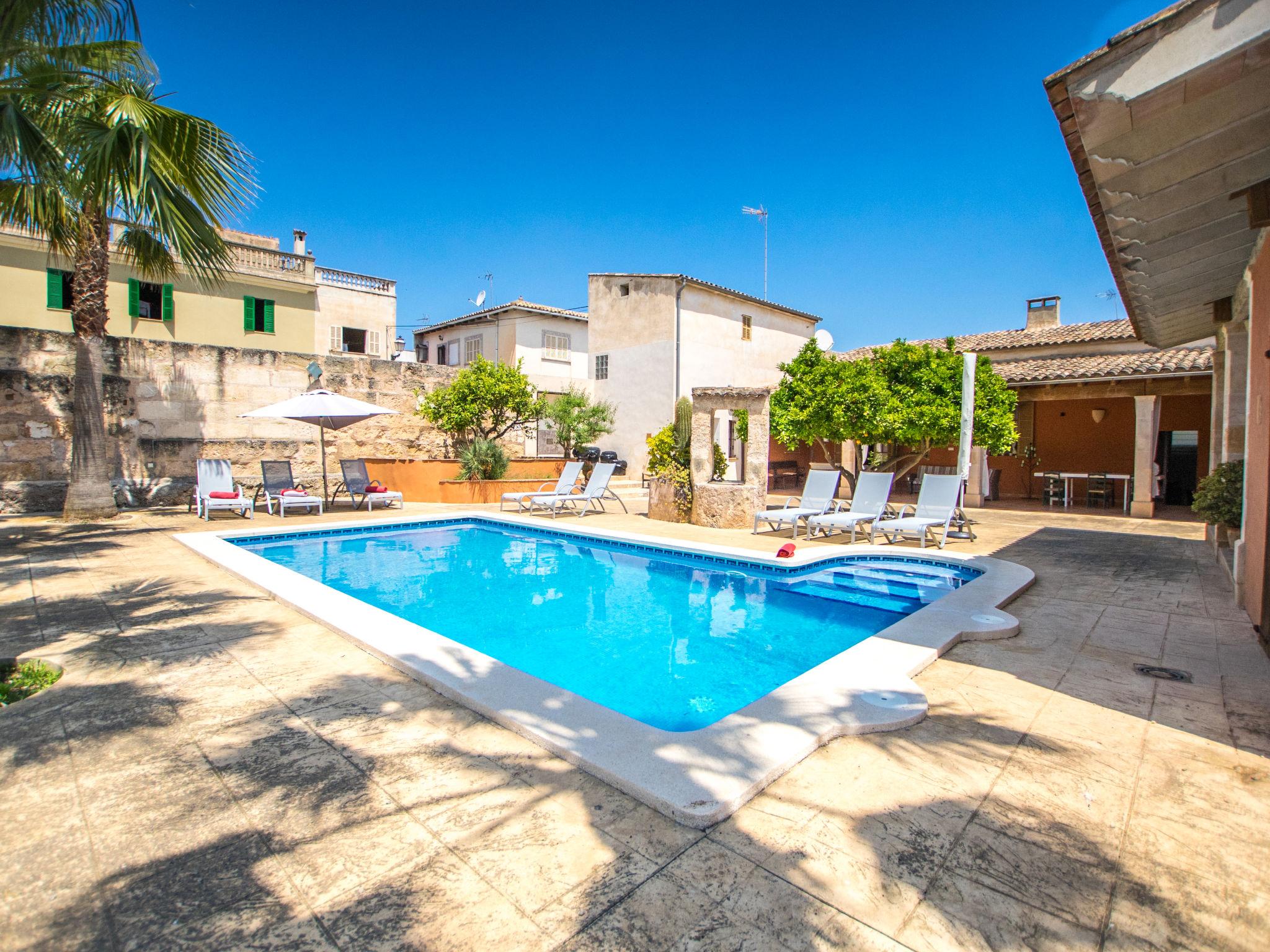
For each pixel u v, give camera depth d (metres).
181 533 8.94
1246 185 3.93
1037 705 3.22
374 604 6.28
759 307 22.86
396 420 15.89
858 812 2.24
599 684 4.22
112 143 5.75
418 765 2.54
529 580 7.31
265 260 21.02
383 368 15.63
